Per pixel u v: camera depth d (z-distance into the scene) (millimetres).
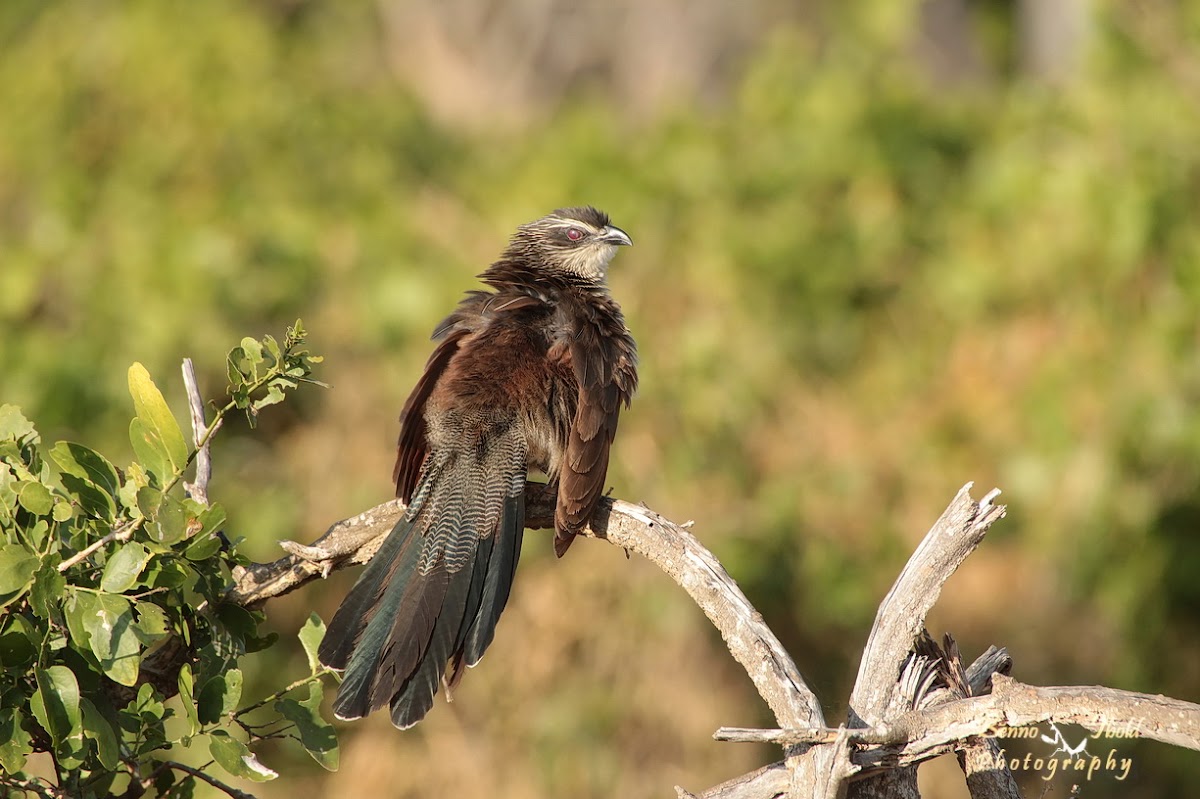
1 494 5090
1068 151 13820
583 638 12266
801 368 13430
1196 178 13406
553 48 20844
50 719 4789
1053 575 12680
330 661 5609
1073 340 13070
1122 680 12211
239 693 5250
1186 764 11312
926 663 5184
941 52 20875
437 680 5609
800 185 14336
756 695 12320
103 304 12719
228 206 13688
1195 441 12164
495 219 14352
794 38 17000
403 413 6621
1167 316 12602
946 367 13539
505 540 6184
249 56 15641
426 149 16547
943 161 15023
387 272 13266
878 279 13930
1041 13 20109
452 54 20781
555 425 6605
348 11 19797
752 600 12484
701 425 12852
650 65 20844
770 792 4738
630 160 15047
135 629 4844
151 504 4883
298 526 12344
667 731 12125
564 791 11992
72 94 14891
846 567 12742
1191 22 14375
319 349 12922
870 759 4617
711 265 13430
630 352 7016
